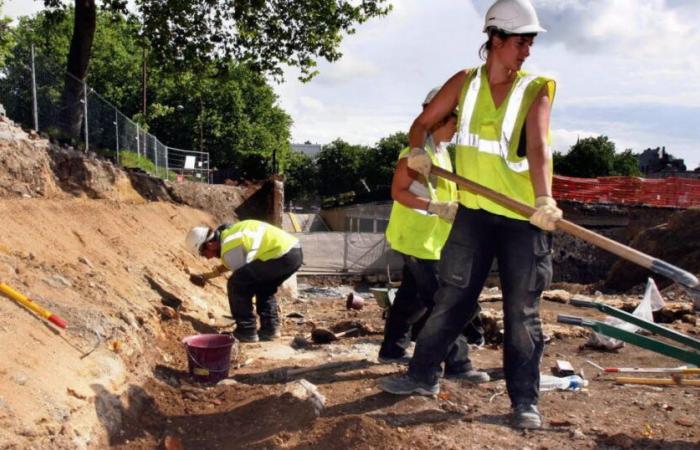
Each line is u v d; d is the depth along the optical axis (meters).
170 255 9.12
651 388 4.75
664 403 4.36
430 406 4.10
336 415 3.95
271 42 18.72
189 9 17.84
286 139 62.53
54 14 17.95
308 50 18.88
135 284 6.45
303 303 11.77
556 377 4.86
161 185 16.83
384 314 7.84
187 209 16.05
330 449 3.43
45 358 3.51
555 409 4.21
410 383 4.21
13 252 4.88
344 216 32.81
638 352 6.02
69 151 11.64
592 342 6.14
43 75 11.99
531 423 3.78
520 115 3.64
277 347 6.40
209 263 10.98
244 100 56.22
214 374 4.81
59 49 48.72
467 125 3.82
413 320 5.37
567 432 3.75
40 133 11.30
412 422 3.84
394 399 4.18
